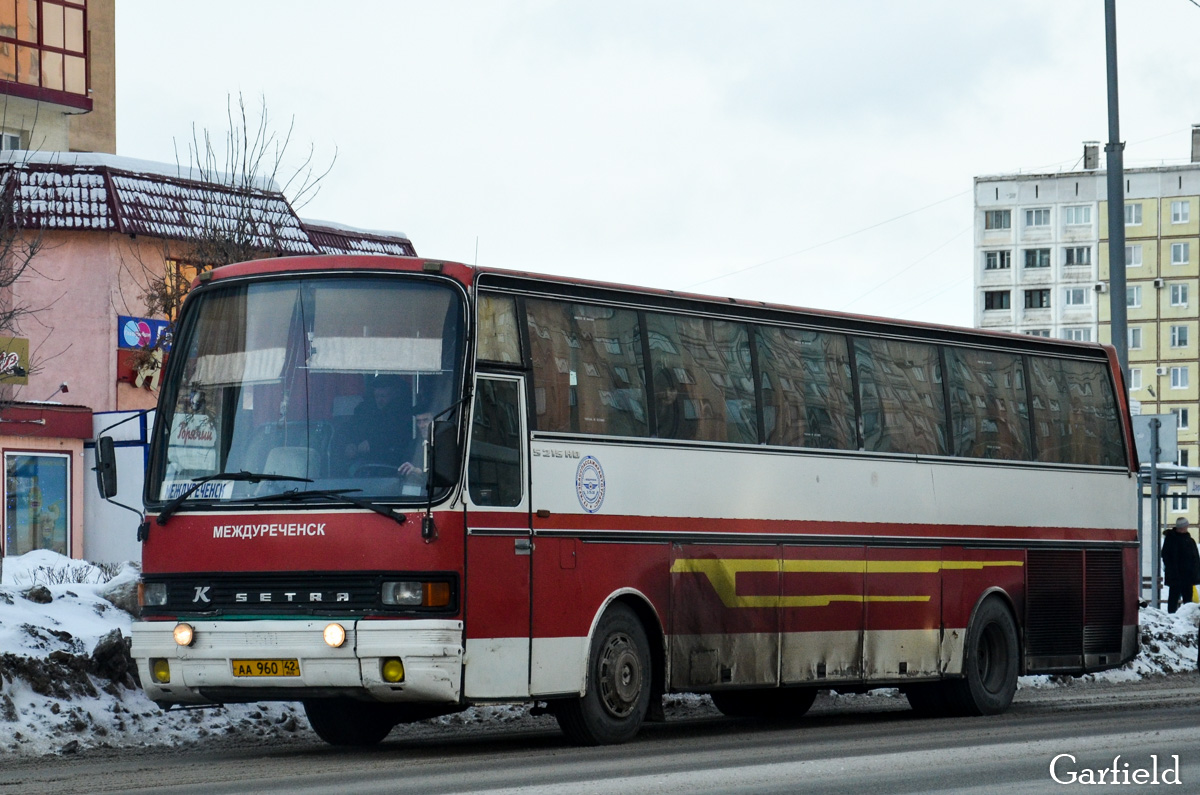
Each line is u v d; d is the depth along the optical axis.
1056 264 135.75
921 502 17.33
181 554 12.67
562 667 13.22
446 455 12.08
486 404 12.84
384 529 12.21
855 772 11.02
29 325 37.84
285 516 12.40
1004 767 11.36
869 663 16.55
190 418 13.03
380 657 11.99
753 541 15.29
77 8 48.84
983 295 137.50
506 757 12.50
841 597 16.25
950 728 15.53
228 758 13.05
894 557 16.91
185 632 12.47
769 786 10.16
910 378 17.55
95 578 23.73
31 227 37.31
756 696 18.48
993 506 18.20
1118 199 26.89
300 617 12.22
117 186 38.22
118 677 15.31
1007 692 18.14
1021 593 18.48
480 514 12.59
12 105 47.31
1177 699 19.33
